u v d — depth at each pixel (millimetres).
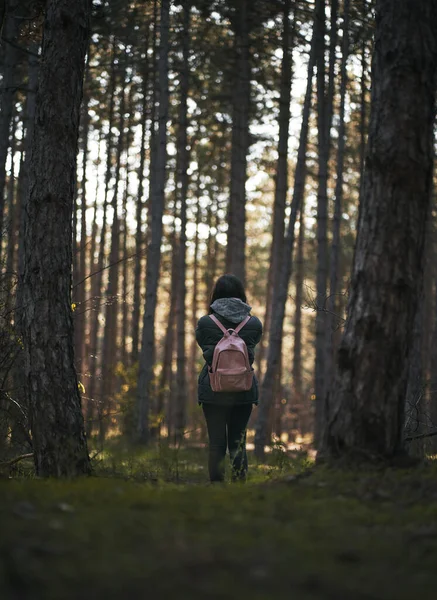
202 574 3488
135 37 20953
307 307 10570
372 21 17562
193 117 25062
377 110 6656
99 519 4418
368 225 6566
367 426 6398
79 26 8227
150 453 13469
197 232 34531
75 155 8219
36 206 7984
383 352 6410
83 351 27828
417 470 6109
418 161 6500
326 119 18812
